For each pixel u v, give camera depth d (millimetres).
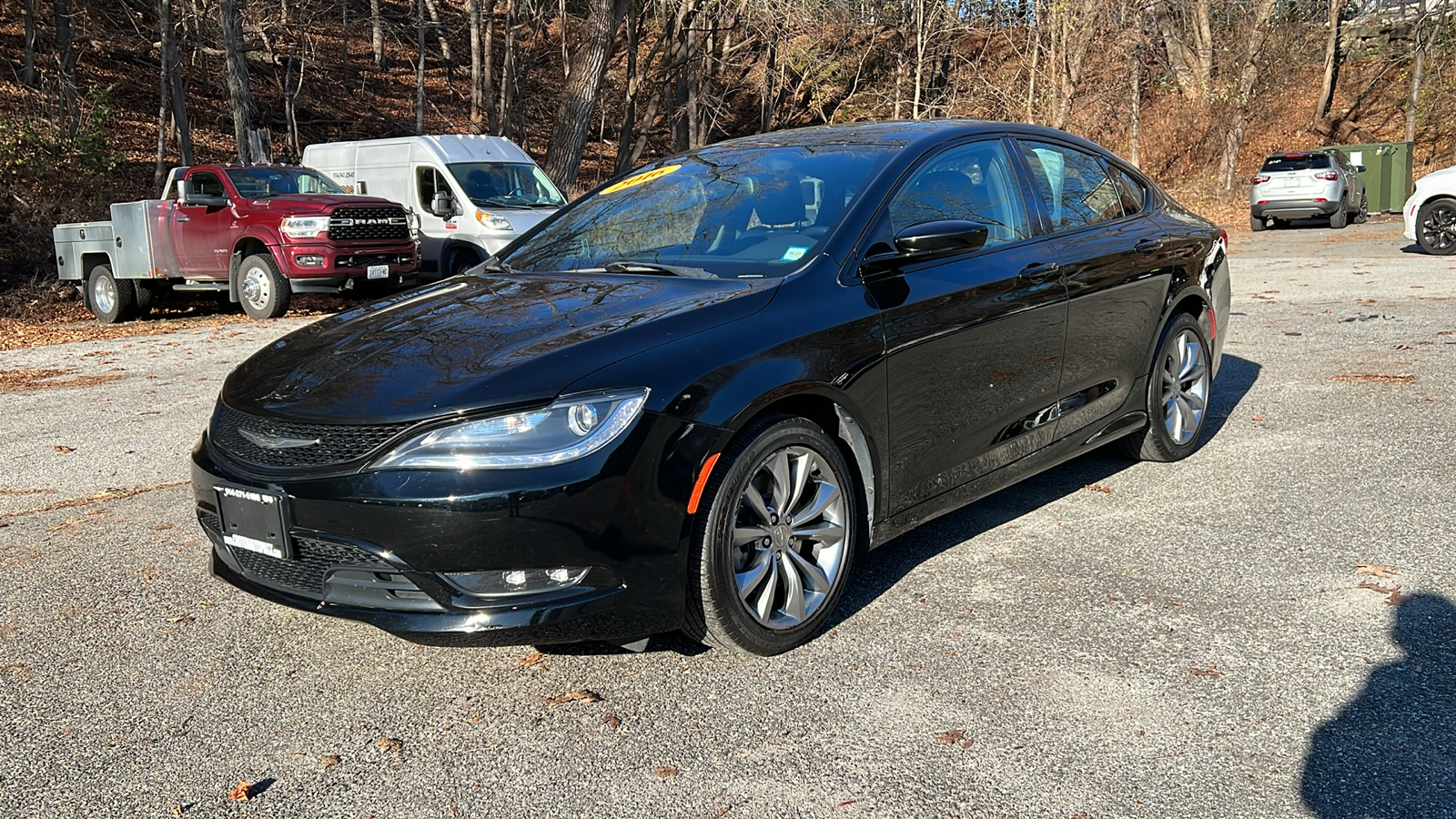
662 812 2414
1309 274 12859
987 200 4125
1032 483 4855
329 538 2877
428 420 2801
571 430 2793
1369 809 2330
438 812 2449
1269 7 33344
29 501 5121
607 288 3521
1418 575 3559
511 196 15625
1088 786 2459
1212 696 2844
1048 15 31438
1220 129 37094
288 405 3035
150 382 8617
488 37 28656
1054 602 3490
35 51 29625
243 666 3234
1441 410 5656
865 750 2646
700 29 27203
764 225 3750
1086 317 4312
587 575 2834
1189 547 3934
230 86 21766
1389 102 37688
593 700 2953
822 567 3338
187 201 13500
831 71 37219
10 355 10703
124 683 3133
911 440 3586
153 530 4574
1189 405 5129
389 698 3012
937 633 3295
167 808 2502
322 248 12805
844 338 3326
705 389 2965
